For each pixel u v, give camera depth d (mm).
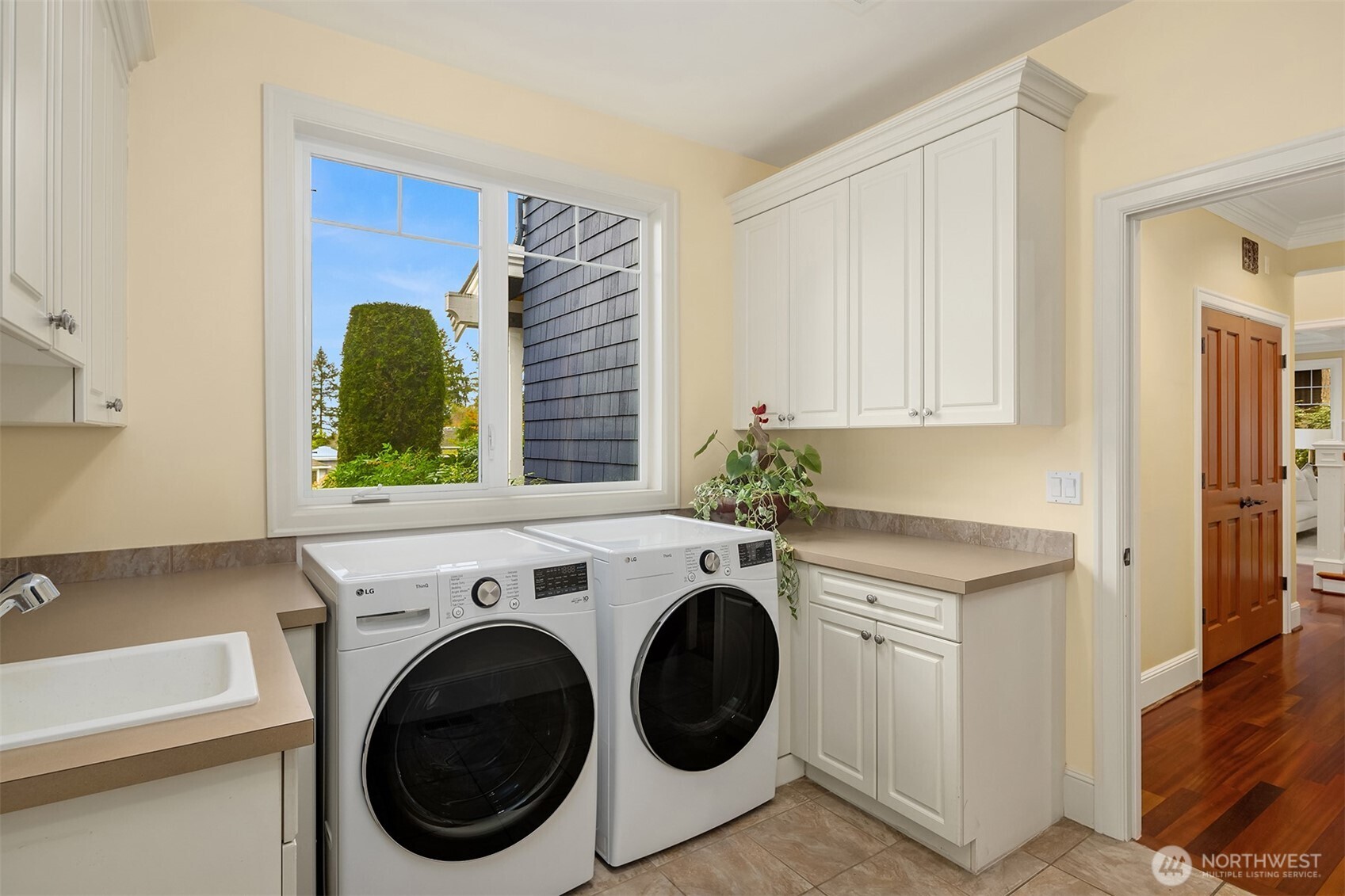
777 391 2918
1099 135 2154
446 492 2539
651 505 2932
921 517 2705
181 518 2010
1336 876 1909
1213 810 2260
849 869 1970
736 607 2162
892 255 2412
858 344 2543
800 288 2797
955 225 2209
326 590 1670
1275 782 2420
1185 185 1959
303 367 2301
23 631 1424
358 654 1531
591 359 3066
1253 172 1831
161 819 919
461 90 2467
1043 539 2299
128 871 898
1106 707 2141
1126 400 2135
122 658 1267
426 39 2283
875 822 2215
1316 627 4277
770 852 2049
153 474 1971
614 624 1914
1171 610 3199
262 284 2119
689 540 2148
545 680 1770
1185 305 3240
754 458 2773
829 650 2328
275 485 2131
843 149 2557
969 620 1934
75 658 1233
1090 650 2186
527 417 2945
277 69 2141
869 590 2178
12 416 1332
